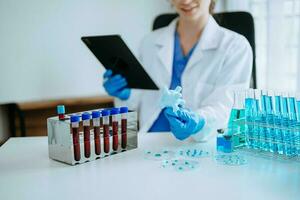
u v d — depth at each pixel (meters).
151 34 1.80
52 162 1.06
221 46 1.54
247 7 2.04
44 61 1.98
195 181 0.89
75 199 0.81
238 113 1.11
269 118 1.04
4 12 1.85
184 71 1.58
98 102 2.10
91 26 2.06
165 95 1.13
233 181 0.88
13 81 1.93
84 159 1.04
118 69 1.58
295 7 1.81
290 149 1.01
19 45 1.91
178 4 1.51
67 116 1.06
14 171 0.99
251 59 1.52
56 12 1.96
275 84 1.93
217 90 1.44
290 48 1.86
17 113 1.97
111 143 1.10
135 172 0.96
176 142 1.24
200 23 1.58
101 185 0.88
